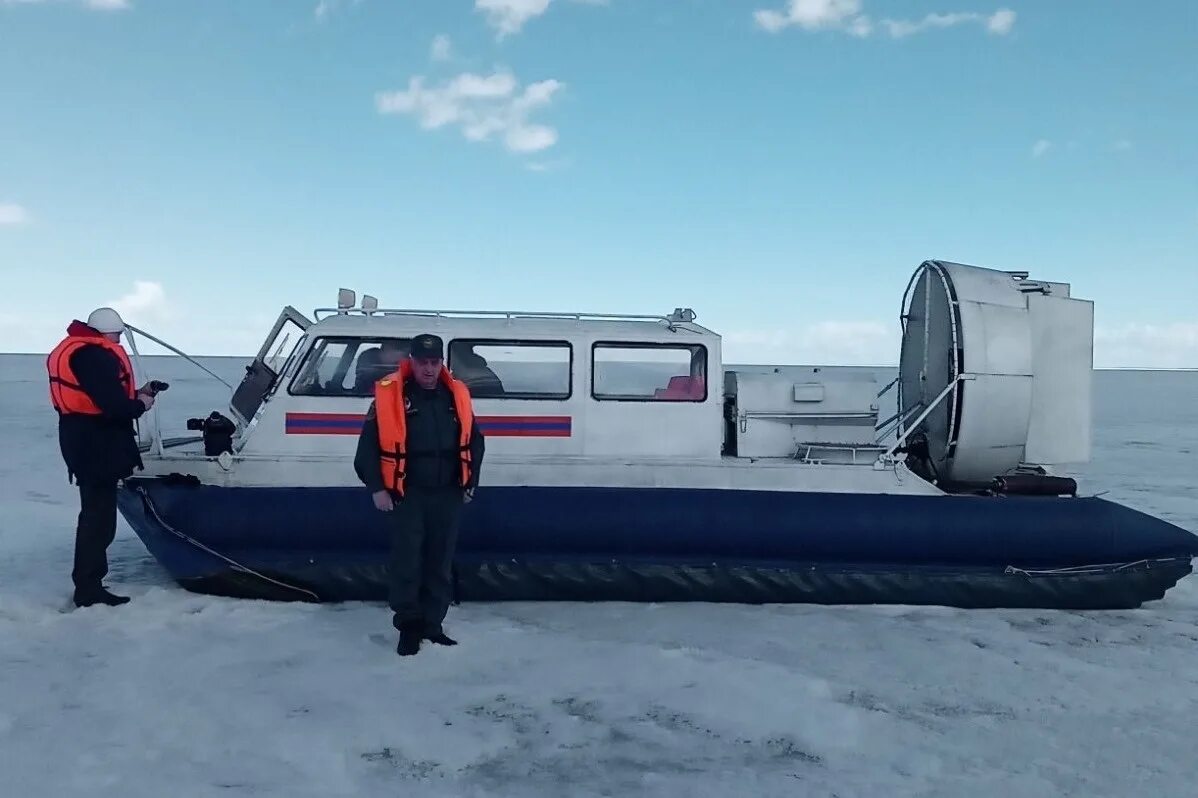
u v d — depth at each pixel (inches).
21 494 365.1
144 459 213.3
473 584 209.2
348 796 118.0
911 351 262.7
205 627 186.1
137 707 143.6
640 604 212.2
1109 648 187.8
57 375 190.1
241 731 135.9
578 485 219.5
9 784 118.0
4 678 155.0
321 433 217.6
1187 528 324.8
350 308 231.0
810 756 133.6
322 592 206.2
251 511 205.3
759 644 184.9
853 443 236.4
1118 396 1553.9
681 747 135.7
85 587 195.0
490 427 221.1
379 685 156.1
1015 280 247.1
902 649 183.6
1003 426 227.6
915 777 127.4
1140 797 122.3
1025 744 139.3
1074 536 213.5
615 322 236.4
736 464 222.8
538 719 144.4
